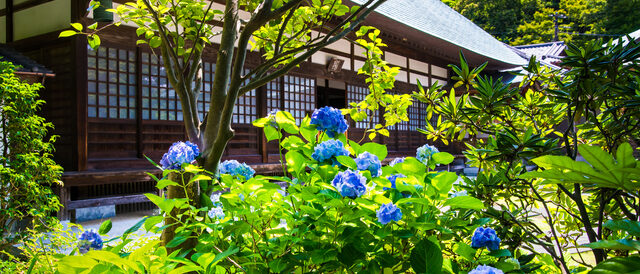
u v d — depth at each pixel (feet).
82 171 22.07
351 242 4.57
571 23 102.89
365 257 4.65
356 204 4.61
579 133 7.13
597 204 6.64
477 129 6.39
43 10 24.20
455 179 4.63
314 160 5.41
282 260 4.65
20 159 14.84
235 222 4.83
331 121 5.52
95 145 22.90
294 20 9.27
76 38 22.07
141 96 24.39
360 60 38.83
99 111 23.04
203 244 5.03
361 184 4.32
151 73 24.99
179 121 26.30
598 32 97.25
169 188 6.28
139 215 24.89
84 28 22.26
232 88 6.16
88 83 22.61
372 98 9.93
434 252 4.22
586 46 4.94
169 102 25.90
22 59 22.45
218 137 6.22
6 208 14.29
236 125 29.01
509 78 52.34
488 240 4.77
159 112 25.38
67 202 21.77
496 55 52.21
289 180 4.99
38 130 15.85
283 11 6.16
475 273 3.45
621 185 2.92
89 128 22.65
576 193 4.77
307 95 34.04
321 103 49.34
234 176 6.22
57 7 23.53
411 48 43.32
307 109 34.01
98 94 22.94
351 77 37.63
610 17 97.19
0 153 15.60
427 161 6.25
